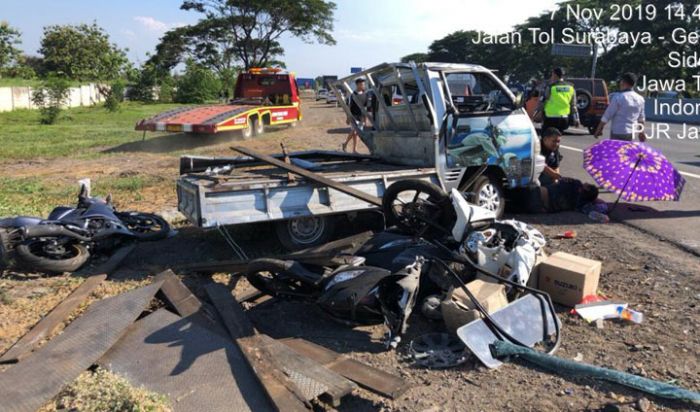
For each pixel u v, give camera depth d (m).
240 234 7.32
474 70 7.45
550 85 10.41
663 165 7.54
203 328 4.24
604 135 19.98
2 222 5.77
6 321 4.77
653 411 3.33
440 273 4.77
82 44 67.44
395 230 5.73
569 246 6.71
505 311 4.25
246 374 3.67
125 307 4.61
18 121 28.14
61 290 5.45
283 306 5.12
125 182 11.05
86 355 3.94
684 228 7.38
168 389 3.54
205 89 51.81
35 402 3.41
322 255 5.11
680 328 4.43
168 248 6.92
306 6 64.56
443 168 7.17
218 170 6.94
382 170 7.18
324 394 3.48
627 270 5.81
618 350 4.11
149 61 69.00
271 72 22.98
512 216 8.20
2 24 60.41
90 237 6.22
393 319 4.30
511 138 7.64
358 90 8.96
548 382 3.69
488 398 3.54
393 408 3.47
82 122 28.12
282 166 6.07
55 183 11.37
